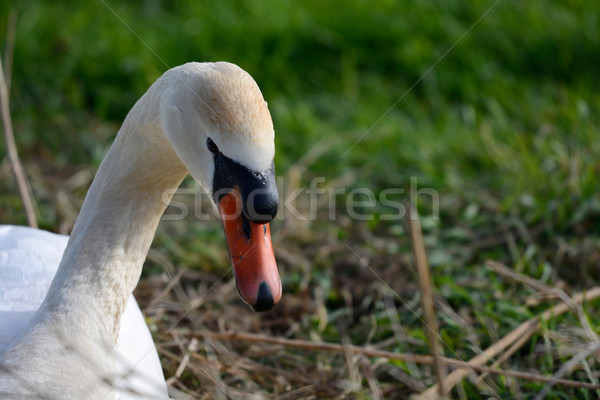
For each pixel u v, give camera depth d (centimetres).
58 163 810
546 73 939
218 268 666
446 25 960
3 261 448
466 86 901
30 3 976
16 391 359
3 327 404
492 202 736
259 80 899
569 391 516
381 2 987
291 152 818
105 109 876
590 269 654
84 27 948
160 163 406
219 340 566
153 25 962
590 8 982
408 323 603
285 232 708
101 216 405
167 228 712
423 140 818
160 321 584
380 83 917
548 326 561
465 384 520
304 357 567
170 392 488
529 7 982
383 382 546
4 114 592
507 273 582
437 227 718
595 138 785
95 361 384
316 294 634
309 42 949
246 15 976
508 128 837
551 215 699
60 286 396
